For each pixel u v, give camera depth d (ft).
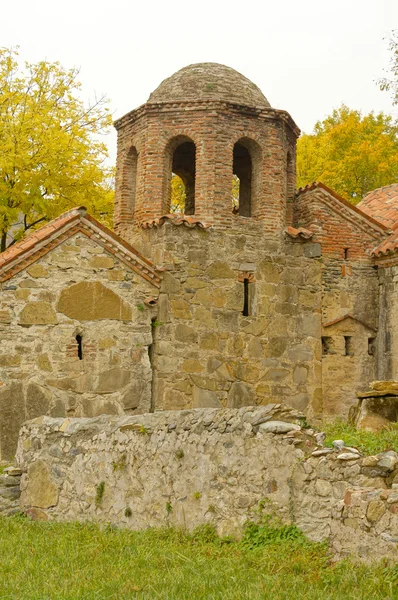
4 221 77.66
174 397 61.36
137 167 68.28
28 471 43.34
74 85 82.94
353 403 67.51
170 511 35.09
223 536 32.17
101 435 39.60
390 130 122.72
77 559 30.94
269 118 67.51
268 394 64.59
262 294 65.57
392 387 44.57
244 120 66.80
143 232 65.51
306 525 29.76
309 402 65.92
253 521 31.32
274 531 30.35
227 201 65.46
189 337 62.44
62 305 57.88
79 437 40.91
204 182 65.21
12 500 43.55
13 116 76.13
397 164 110.42
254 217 67.31
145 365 60.29
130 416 39.19
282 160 67.97
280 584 25.23
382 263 68.64
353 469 28.55
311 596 23.82
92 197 81.20
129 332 60.13
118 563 29.76
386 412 44.16
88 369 58.29
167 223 62.69
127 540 33.47
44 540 34.96
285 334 65.92
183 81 69.00
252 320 64.95
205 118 65.77
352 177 112.16
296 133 71.77
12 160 73.31
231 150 66.23
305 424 32.04
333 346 67.72
